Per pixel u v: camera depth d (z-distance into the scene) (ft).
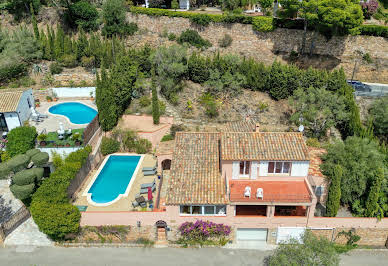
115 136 148.05
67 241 104.78
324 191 112.37
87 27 218.18
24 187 102.83
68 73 186.29
